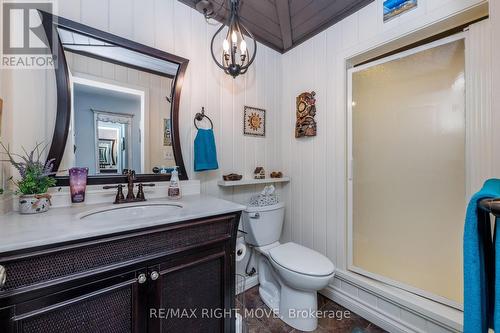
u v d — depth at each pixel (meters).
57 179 1.11
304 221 1.96
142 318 0.84
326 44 1.78
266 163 2.04
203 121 1.64
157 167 1.42
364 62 1.68
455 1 1.15
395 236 1.49
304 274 1.30
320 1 1.63
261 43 2.00
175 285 0.93
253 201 1.81
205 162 1.53
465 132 1.20
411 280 1.41
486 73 1.11
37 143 1.08
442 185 1.30
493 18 0.72
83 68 1.19
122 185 1.25
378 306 1.46
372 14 1.49
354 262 1.68
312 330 1.39
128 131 1.32
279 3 1.72
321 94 1.83
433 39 1.37
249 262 1.86
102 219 0.88
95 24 1.22
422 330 1.26
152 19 1.41
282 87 2.16
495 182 0.57
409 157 1.43
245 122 1.89
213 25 1.68
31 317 0.64
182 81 1.51
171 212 1.00
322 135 1.82
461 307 1.21
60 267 0.69
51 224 0.79
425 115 1.36
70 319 0.71
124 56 1.31
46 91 1.10
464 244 0.52
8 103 0.99
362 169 1.65
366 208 1.63
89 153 1.20
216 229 1.06
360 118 1.66
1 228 0.74
